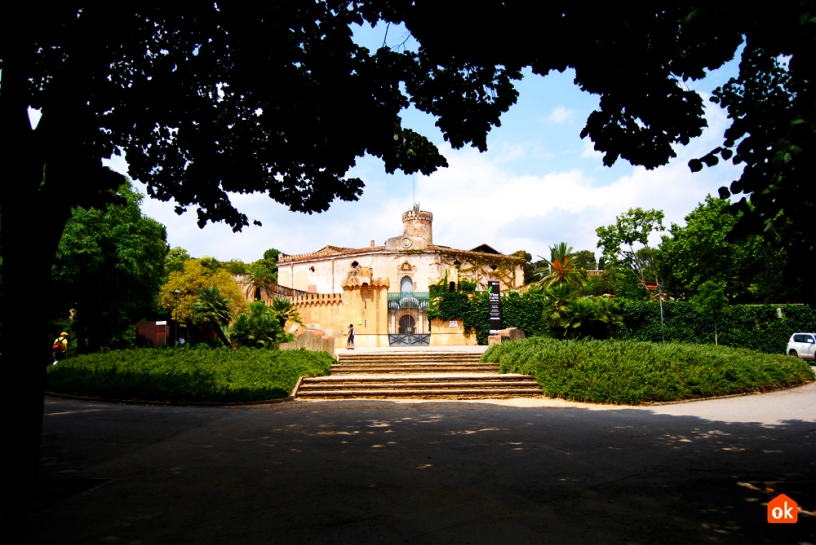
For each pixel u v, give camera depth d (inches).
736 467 288.8
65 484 259.3
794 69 178.7
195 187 446.9
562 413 504.1
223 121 418.6
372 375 779.4
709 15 174.7
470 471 281.0
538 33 267.4
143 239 1336.1
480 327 1460.4
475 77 356.2
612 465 293.4
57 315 1416.1
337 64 354.9
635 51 253.9
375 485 254.4
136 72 371.6
